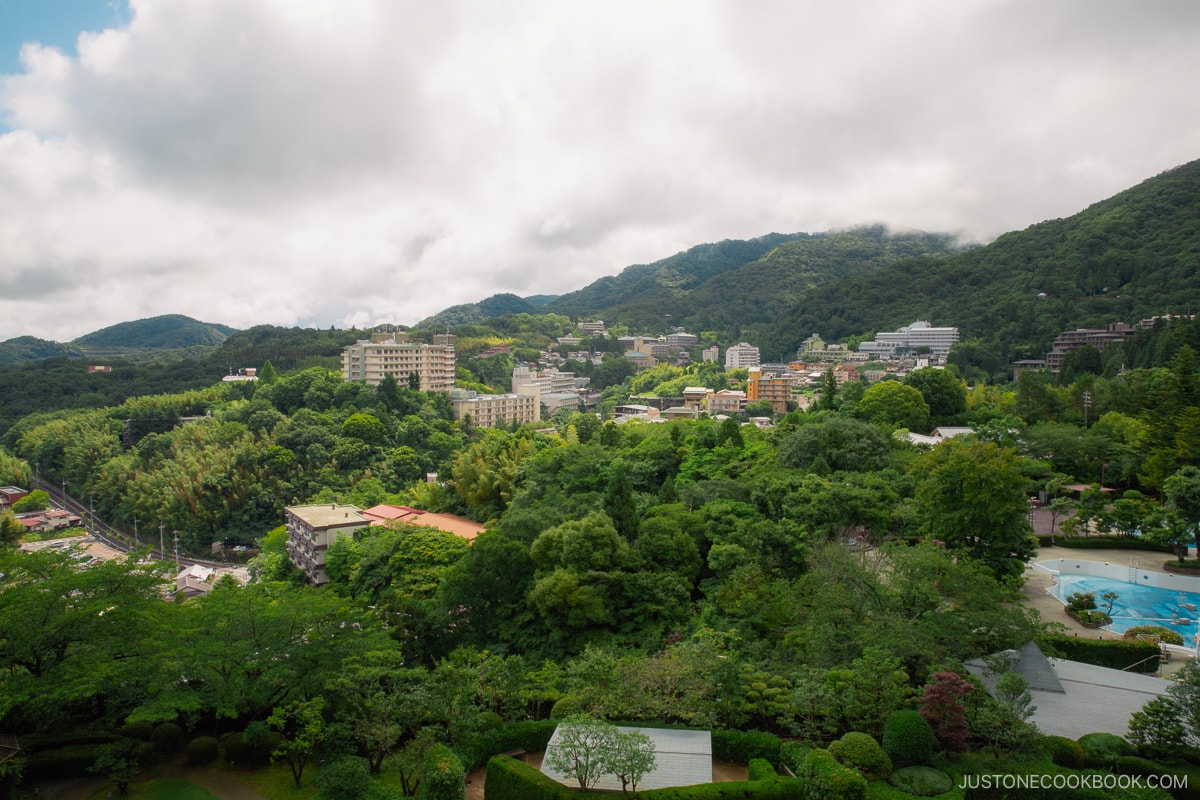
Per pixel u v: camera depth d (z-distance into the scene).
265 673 33.97
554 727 34.00
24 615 31.83
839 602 39.19
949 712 30.06
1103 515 68.00
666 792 27.55
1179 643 44.16
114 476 158.25
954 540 52.66
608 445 94.12
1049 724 32.59
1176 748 29.69
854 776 26.81
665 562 53.16
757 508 60.31
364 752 33.53
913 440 87.38
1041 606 51.81
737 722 33.72
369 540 73.88
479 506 88.12
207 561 133.62
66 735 32.97
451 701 33.06
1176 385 74.88
